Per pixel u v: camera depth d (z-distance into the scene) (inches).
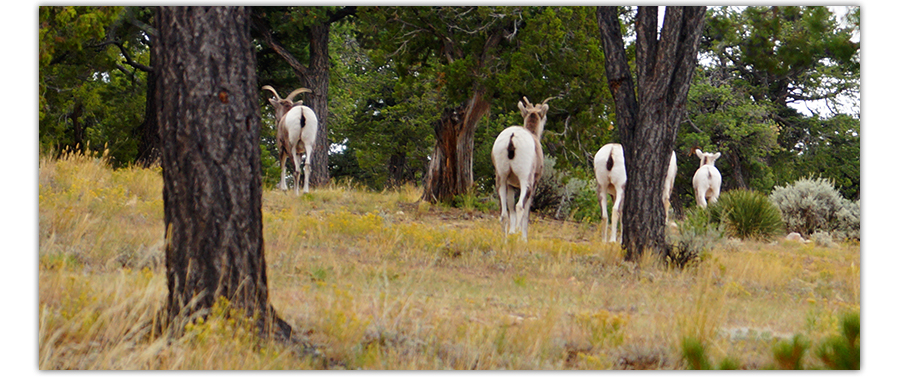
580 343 241.1
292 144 715.4
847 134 1338.6
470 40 732.7
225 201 206.2
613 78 466.9
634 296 347.6
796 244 705.0
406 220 632.4
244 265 208.7
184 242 206.2
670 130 451.8
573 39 706.8
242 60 210.2
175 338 195.8
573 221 772.6
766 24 405.4
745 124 1223.5
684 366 213.9
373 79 1387.8
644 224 452.4
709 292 323.0
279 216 521.0
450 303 290.7
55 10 565.6
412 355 206.5
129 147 918.4
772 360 221.0
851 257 599.8
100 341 192.4
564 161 792.3
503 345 221.8
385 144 1290.6
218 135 205.2
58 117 990.4
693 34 443.5
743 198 748.0
